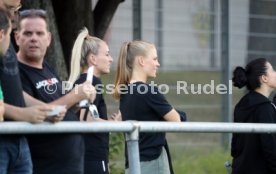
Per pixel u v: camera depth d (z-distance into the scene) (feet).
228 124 44.68
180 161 110.83
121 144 80.74
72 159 45.47
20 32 48.11
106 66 60.59
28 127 38.40
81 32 60.70
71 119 47.42
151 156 54.29
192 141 119.85
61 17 81.35
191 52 146.82
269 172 57.82
